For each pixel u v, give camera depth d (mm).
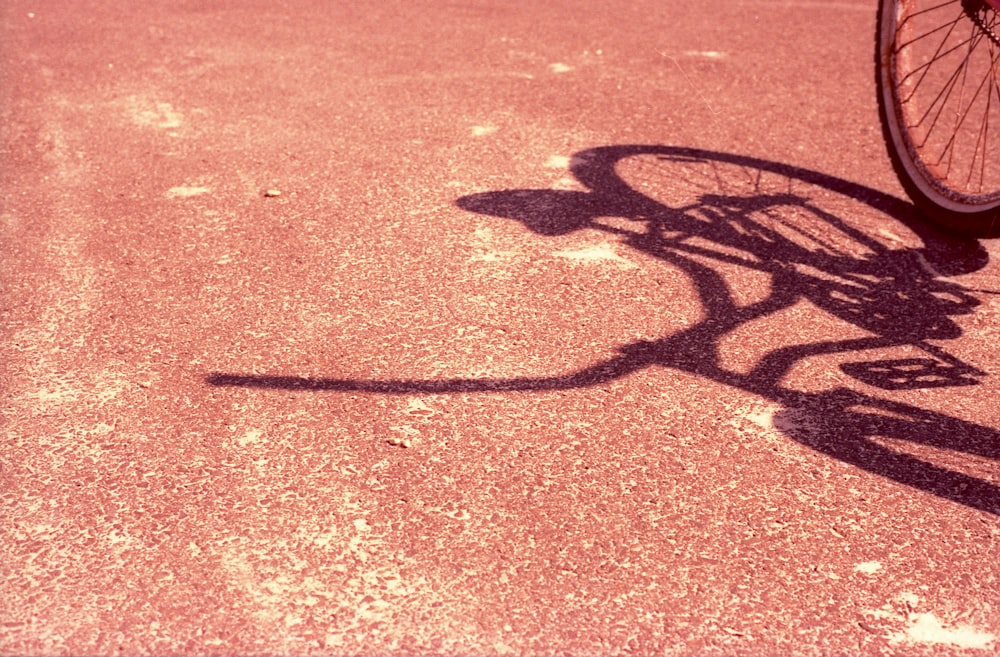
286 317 3650
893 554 2561
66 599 2385
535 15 8312
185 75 6598
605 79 6566
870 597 2426
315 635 2295
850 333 3588
